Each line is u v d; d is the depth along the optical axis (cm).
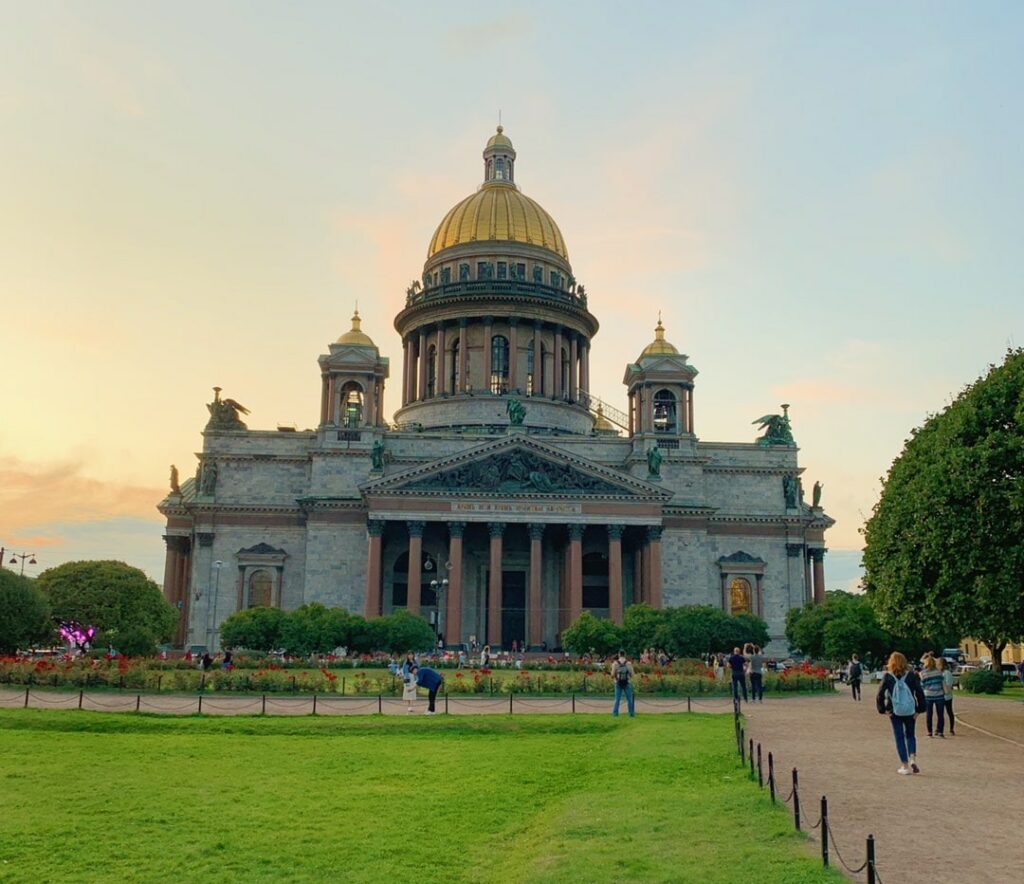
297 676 6247
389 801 2891
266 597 12125
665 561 12312
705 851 2133
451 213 15588
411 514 11331
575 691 6306
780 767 3145
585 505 11519
